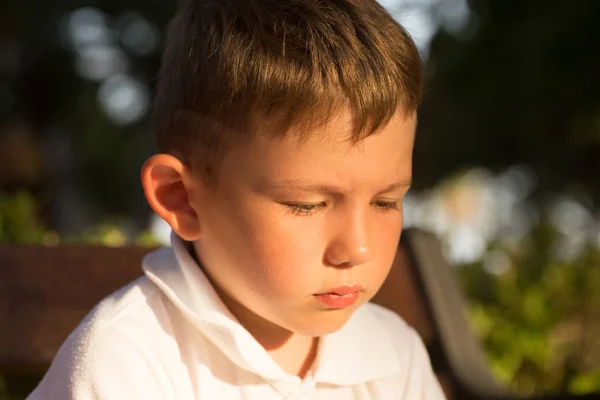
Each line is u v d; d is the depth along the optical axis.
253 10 1.19
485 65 6.20
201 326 1.20
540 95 5.86
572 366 2.84
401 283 1.98
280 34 1.13
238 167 1.11
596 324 3.03
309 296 1.12
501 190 7.11
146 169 1.19
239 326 1.20
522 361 2.79
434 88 6.41
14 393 2.10
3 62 8.09
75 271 1.80
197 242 1.23
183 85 1.20
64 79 8.48
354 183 1.09
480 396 1.81
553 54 5.68
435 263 2.02
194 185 1.18
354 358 1.33
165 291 1.22
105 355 1.14
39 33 8.17
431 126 6.68
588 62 5.61
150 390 1.15
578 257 3.23
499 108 6.19
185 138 1.18
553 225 3.39
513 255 3.18
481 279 3.03
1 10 7.82
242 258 1.13
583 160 6.22
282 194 1.09
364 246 1.10
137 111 9.41
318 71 1.08
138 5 8.91
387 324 1.46
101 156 9.43
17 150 7.80
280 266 1.10
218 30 1.19
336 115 1.07
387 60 1.13
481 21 6.20
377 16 1.20
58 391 1.14
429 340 1.95
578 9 5.60
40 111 8.39
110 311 1.21
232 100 1.10
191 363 1.21
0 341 1.71
